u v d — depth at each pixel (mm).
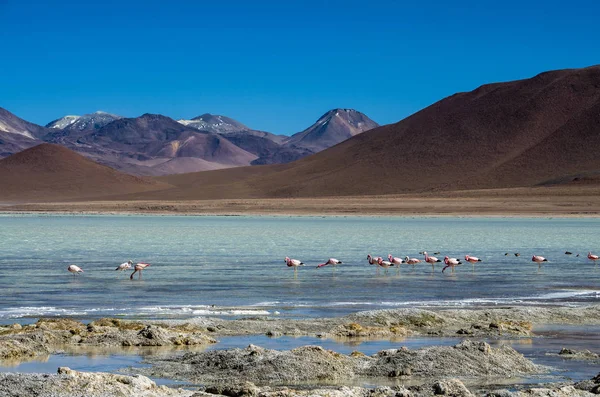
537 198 157250
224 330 25391
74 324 25312
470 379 19156
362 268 47562
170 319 27562
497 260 54125
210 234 81750
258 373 19172
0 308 30266
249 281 39938
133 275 42062
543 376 19516
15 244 65125
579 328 26609
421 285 39094
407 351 20812
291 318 28156
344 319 27125
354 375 19422
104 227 96500
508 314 28516
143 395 16469
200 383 18500
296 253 57750
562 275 44438
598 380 17969
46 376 16938
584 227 100438
